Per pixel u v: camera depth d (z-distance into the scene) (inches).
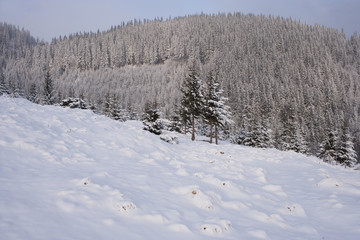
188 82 1283.2
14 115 556.7
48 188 282.5
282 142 2160.4
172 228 238.1
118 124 829.2
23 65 7190.0
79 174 356.5
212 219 267.9
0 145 397.1
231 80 6176.2
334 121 3752.5
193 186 365.7
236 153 832.3
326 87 5403.5
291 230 272.8
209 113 1278.3
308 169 621.0
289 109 4446.4
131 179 372.8
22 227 191.5
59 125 601.0
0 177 293.3
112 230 217.5
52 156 411.8
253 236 245.8
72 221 219.3
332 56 7519.7
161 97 5128.0
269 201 369.4
